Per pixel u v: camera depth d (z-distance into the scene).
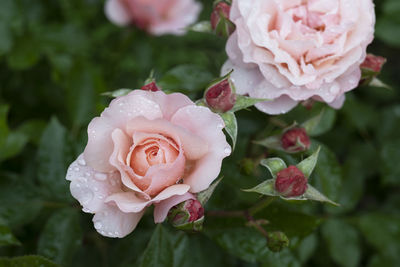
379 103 0.78
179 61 0.69
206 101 0.47
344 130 0.69
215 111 0.47
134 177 0.44
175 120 0.44
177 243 0.52
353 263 0.59
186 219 0.44
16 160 0.62
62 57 0.66
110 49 0.71
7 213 0.53
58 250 0.52
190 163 0.45
